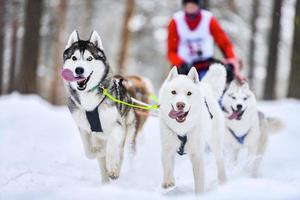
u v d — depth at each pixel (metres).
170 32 7.11
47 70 24.19
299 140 8.77
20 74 13.82
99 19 24.42
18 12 18.77
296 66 12.48
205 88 5.39
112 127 5.13
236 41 22.72
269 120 7.12
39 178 5.30
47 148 8.16
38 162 6.85
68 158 7.27
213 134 5.29
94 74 4.94
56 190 3.82
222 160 5.36
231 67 6.80
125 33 20.08
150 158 7.20
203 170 4.82
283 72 28.19
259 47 24.47
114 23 24.75
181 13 7.08
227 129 6.43
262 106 11.62
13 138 8.85
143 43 24.06
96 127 5.12
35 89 13.84
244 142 6.45
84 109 5.05
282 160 7.30
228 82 6.76
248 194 3.34
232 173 5.94
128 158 6.62
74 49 4.95
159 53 24.17
